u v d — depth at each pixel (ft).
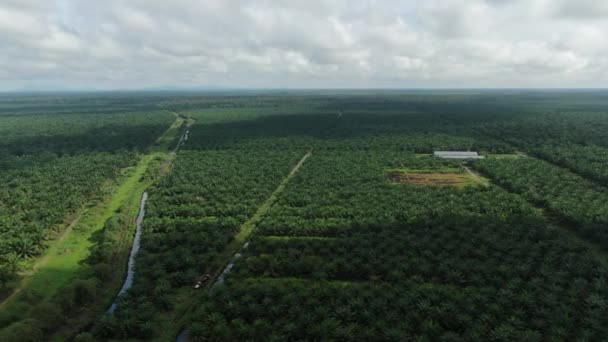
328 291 189.26
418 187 359.46
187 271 215.72
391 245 236.22
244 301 184.44
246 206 312.91
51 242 264.11
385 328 160.97
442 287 193.36
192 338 169.58
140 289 196.95
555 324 158.71
